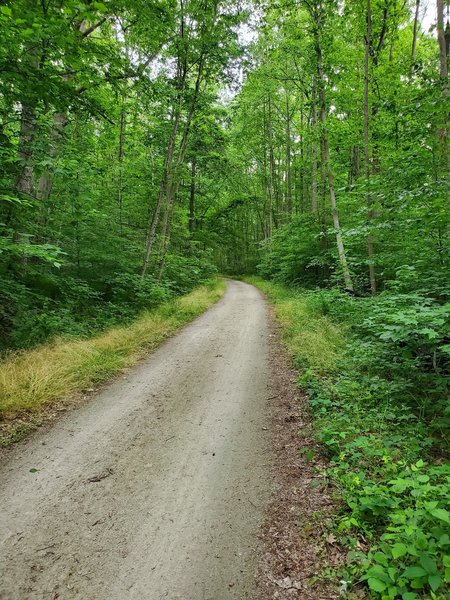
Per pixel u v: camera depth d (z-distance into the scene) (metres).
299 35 12.04
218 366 6.57
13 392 4.76
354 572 2.19
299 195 24.42
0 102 6.13
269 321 10.77
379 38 12.36
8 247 5.39
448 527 2.26
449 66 7.21
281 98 23.88
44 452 3.68
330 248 15.08
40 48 5.20
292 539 2.53
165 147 16.39
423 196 5.07
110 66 6.68
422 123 5.77
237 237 32.97
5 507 2.85
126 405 4.88
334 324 8.33
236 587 2.17
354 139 12.63
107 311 9.96
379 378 5.11
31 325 7.18
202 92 13.50
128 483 3.19
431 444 3.48
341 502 2.85
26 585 2.16
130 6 7.38
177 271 16.98
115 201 14.33
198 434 4.09
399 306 4.94
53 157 6.16
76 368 5.87
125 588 2.15
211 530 2.63
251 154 26.89
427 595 1.95
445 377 4.50
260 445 3.84
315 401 4.45
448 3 7.38
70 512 2.80
